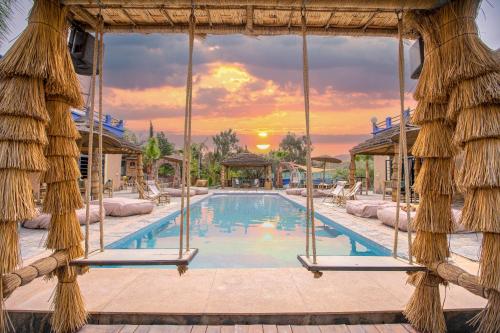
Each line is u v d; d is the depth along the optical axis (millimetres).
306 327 2410
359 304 2625
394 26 3021
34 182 2170
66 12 2273
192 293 2869
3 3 2377
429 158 2336
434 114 2270
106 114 16906
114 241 5312
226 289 2977
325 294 2846
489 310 1776
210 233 7578
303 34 2395
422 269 2246
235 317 2463
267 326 2422
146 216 8578
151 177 21719
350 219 8273
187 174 2443
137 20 2943
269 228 8289
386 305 2604
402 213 6445
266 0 2184
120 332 2328
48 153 2234
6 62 1914
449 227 2230
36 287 2986
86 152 11203
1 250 1780
